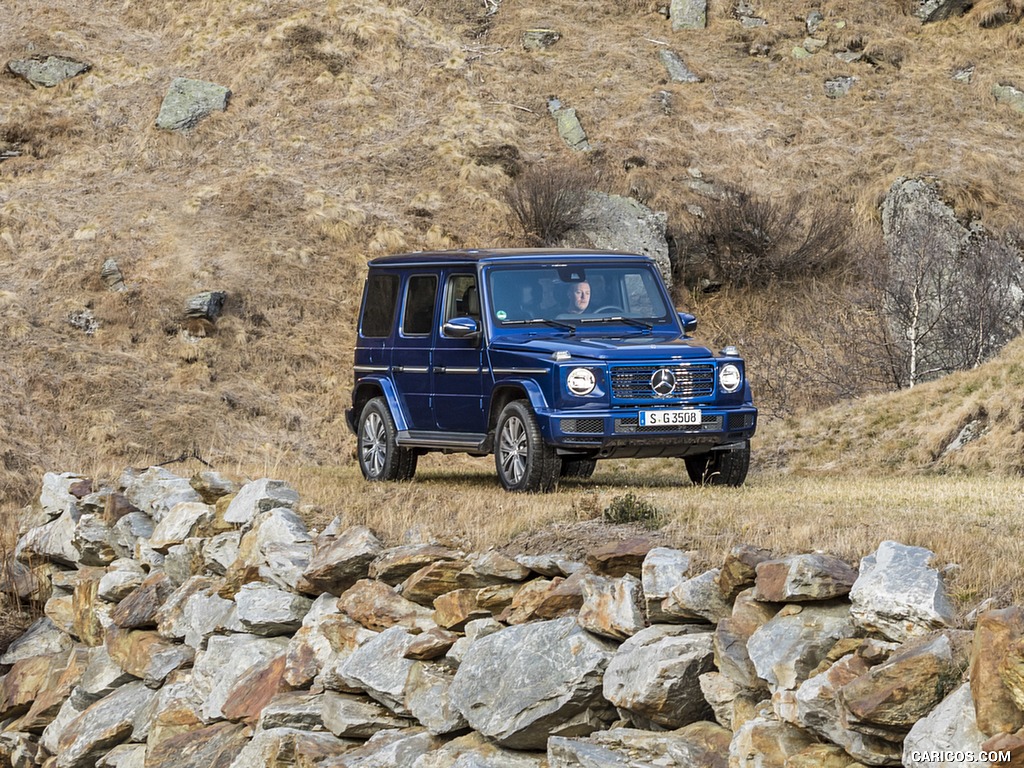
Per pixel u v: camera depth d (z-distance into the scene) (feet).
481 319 148.15
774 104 561.02
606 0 647.56
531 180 462.60
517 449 139.64
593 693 89.30
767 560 82.07
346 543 122.42
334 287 420.77
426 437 155.94
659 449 137.69
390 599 113.70
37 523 203.92
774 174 504.43
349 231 442.91
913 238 385.91
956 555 76.13
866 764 67.92
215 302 394.32
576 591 95.71
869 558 76.64
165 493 168.76
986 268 350.23
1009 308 351.87
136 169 489.67
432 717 100.27
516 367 140.97
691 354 139.13
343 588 121.70
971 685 63.05
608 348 137.90
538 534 107.65
